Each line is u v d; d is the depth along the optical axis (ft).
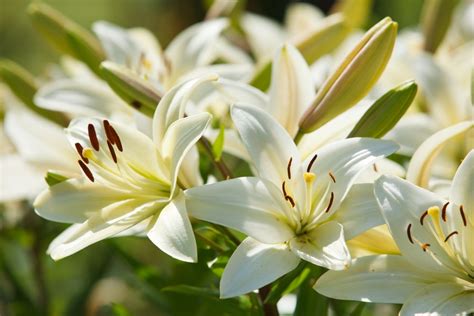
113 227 4.47
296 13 5.65
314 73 5.28
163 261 5.88
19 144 5.05
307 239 4.44
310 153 4.63
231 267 4.34
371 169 4.61
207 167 4.83
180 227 4.33
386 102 4.53
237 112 4.48
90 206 4.55
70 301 5.37
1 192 5.07
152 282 5.05
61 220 4.53
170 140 4.46
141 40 5.37
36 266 5.37
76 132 4.58
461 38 5.56
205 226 4.61
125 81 4.63
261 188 4.43
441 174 4.93
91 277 5.39
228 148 4.78
